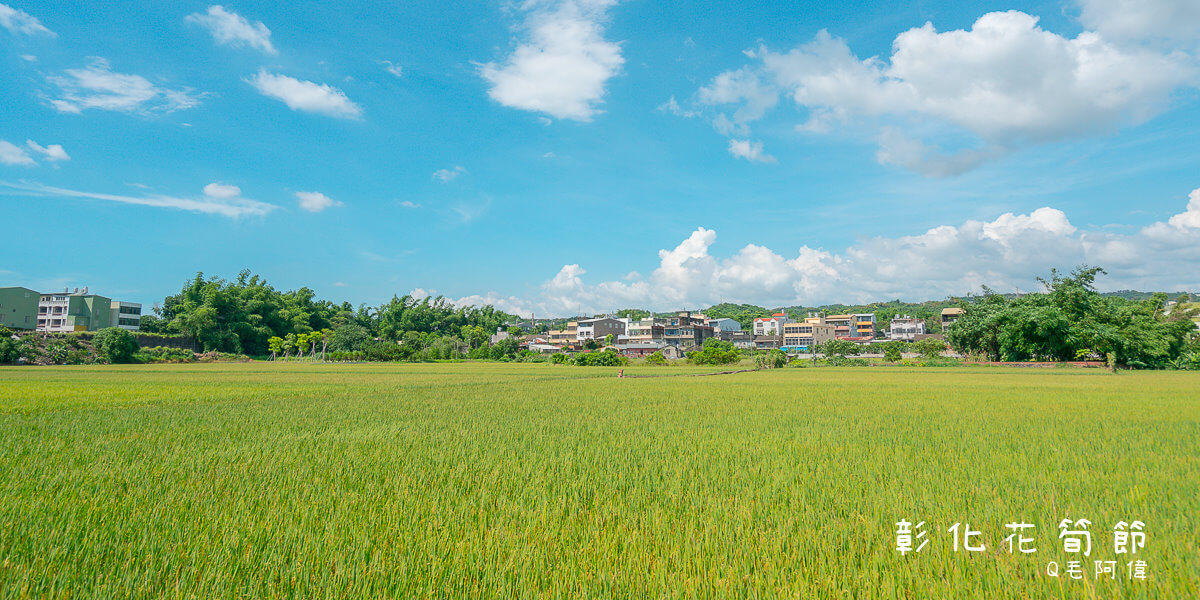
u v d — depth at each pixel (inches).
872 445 344.2
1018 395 737.0
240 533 172.2
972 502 211.0
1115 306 1766.7
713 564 152.8
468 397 728.3
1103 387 890.1
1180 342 1758.1
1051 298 1833.2
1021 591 138.5
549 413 535.8
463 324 5280.5
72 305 3159.5
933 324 4795.8
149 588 136.3
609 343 4288.9
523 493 225.8
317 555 156.0
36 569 145.3
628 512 199.6
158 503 207.6
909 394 763.4
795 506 206.4
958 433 394.0
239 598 131.9
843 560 154.5
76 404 626.5
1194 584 140.4
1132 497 216.4
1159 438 368.2
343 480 247.3
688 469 272.2
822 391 825.5
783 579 141.9
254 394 779.4
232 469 268.8
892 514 196.1
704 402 652.7
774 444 348.8
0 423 454.9
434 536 172.2
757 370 1804.9
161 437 382.6
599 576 142.5
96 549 159.0
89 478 247.9
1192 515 193.2
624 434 394.6
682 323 4370.1
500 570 145.7
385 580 140.8
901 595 136.3
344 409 574.6
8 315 3051.2
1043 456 305.3
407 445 346.0
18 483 236.4
